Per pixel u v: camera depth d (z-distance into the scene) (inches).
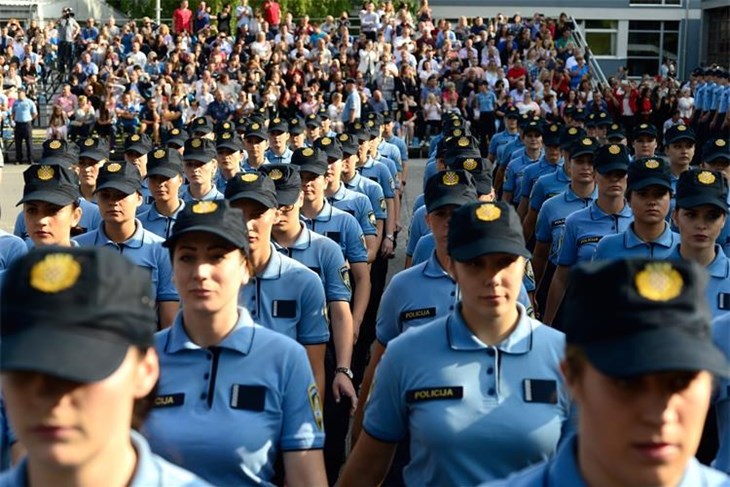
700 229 250.1
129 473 107.7
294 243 280.8
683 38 1648.6
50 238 291.6
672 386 101.7
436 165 423.8
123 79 1148.5
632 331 102.9
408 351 174.1
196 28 1373.0
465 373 170.9
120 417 103.0
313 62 1237.7
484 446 167.9
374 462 180.2
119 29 1384.1
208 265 174.2
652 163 285.7
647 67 1673.2
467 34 1321.4
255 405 171.3
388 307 242.5
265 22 1321.4
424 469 172.2
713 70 999.0
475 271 173.3
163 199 352.2
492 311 172.7
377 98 1094.4
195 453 168.6
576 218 338.6
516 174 573.3
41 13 1568.7
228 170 460.1
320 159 340.5
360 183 449.4
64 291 101.1
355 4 1647.4
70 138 1087.0
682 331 102.7
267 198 239.9
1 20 1557.6
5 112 1156.5
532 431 167.6
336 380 258.7
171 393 171.9
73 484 102.1
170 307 285.1
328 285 278.8
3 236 294.2
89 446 100.5
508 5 1631.4
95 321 101.3
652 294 103.7
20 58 1317.7
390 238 450.3
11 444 162.4
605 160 331.9
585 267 108.0
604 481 107.0
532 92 1184.2
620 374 100.7
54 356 98.1
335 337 273.3
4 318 101.9
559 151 507.5
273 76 1115.9
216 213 175.5
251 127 513.3
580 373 107.0
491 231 172.7
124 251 289.7
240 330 175.9
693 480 109.5
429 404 170.6
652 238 288.8
